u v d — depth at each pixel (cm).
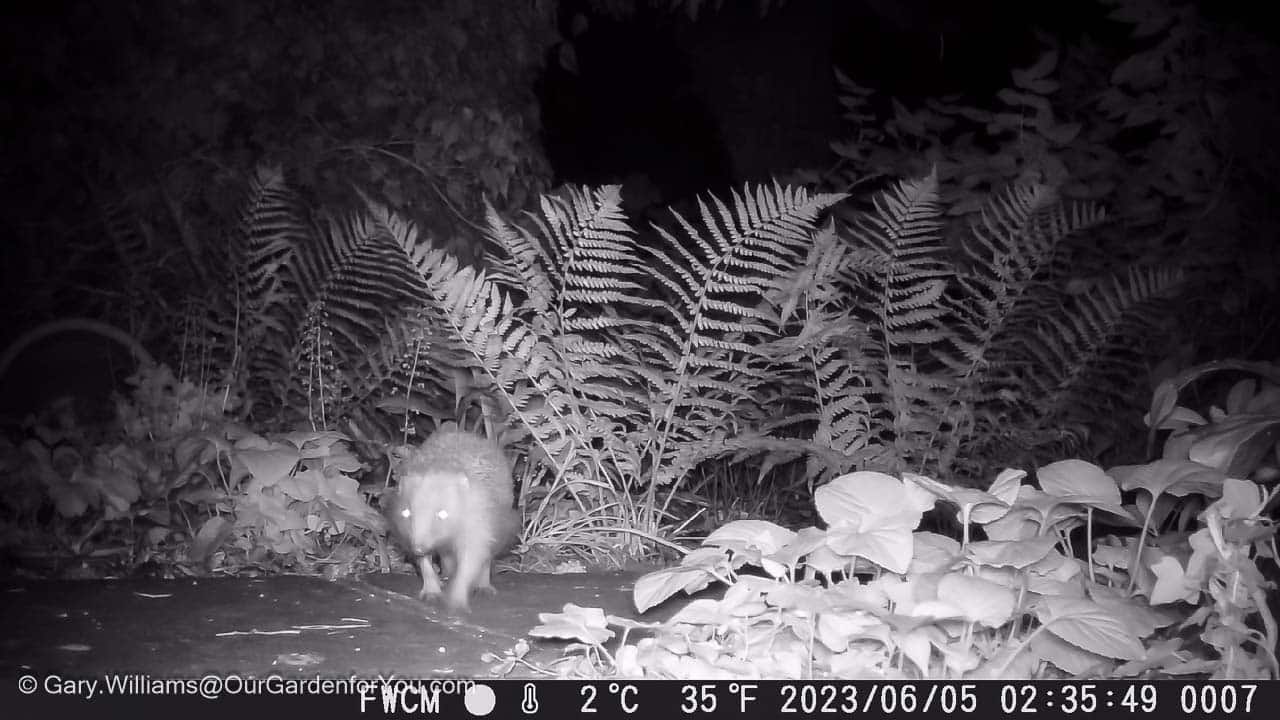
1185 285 221
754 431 198
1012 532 133
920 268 227
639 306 225
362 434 190
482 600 159
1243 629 122
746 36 353
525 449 192
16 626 146
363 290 201
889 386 204
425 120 220
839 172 261
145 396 188
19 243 213
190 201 217
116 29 213
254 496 174
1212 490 130
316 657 137
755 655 123
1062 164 232
